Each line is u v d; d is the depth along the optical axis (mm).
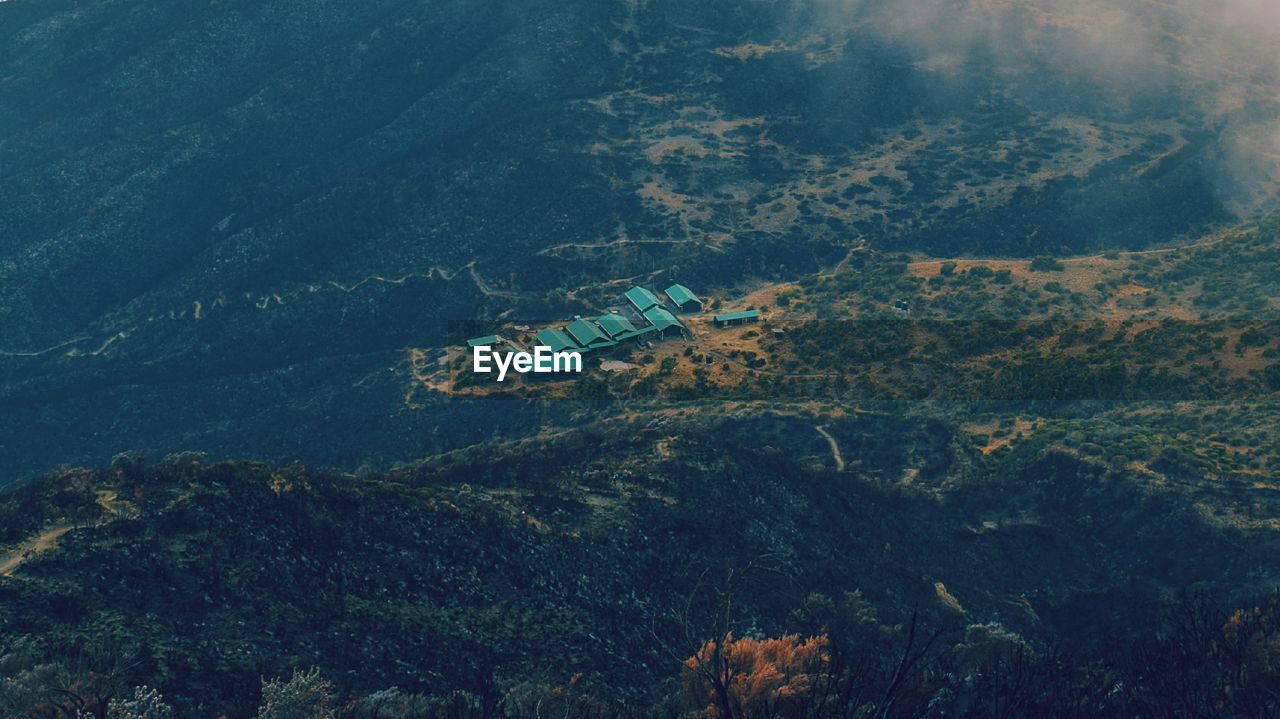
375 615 96000
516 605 103062
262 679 81062
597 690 94562
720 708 74625
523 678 93375
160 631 86250
